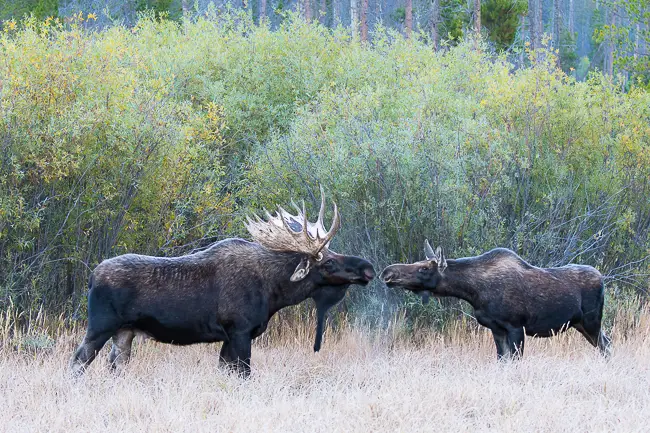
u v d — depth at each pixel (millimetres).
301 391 29156
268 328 38562
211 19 59875
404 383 28062
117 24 58094
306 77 51156
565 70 125812
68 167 36938
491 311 33688
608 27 72312
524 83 47719
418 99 45938
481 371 30875
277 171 42094
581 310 34625
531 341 37156
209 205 40750
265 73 52531
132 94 40656
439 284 33688
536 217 42688
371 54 54062
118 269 29547
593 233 44500
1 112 36156
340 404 25703
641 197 46406
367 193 40219
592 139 47875
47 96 37844
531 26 88875
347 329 37781
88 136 37719
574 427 23750
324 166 40781
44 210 37031
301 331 37719
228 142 48500
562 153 46750
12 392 26906
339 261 30938
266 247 31016
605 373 29656
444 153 41031
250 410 24594
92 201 37438
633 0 71125
